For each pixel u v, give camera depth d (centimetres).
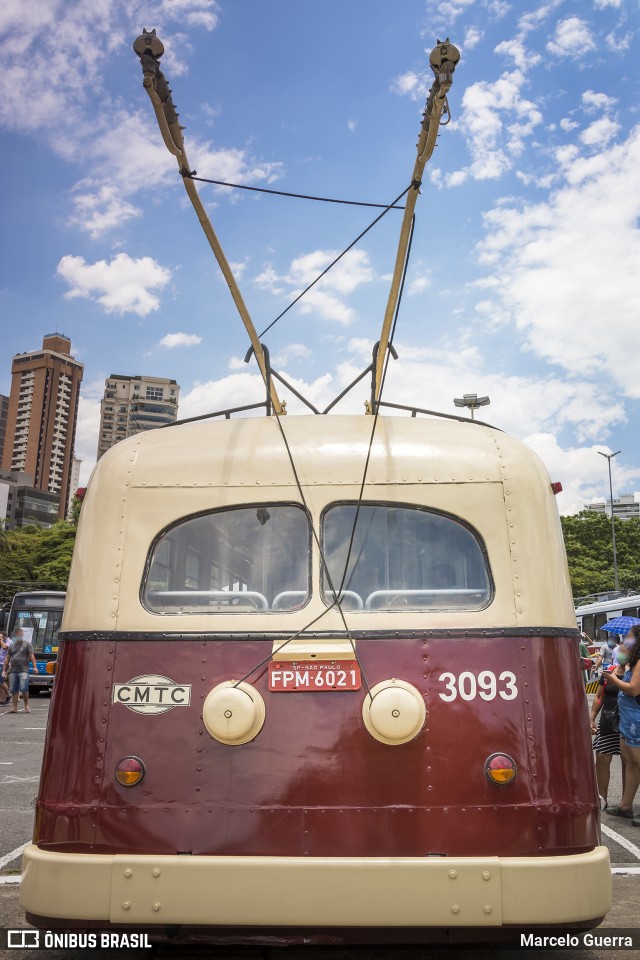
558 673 366
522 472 398
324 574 382
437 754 352
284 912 327
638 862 594
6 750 1146
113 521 393
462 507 390
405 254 384
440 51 315
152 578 388
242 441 407
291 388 504
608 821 724
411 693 354
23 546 7262
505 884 327
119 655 371
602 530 6072
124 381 17638
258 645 369
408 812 346
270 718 359
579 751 358
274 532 393
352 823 346
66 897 334
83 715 364
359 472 397
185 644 371
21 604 2545
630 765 727
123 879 334
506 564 381
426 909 325
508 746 354
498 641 367
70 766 358
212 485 397
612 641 1853
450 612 373
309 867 329
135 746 359
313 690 361
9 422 19312
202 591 386
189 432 418
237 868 331
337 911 325
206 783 352
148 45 323
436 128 335
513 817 345
